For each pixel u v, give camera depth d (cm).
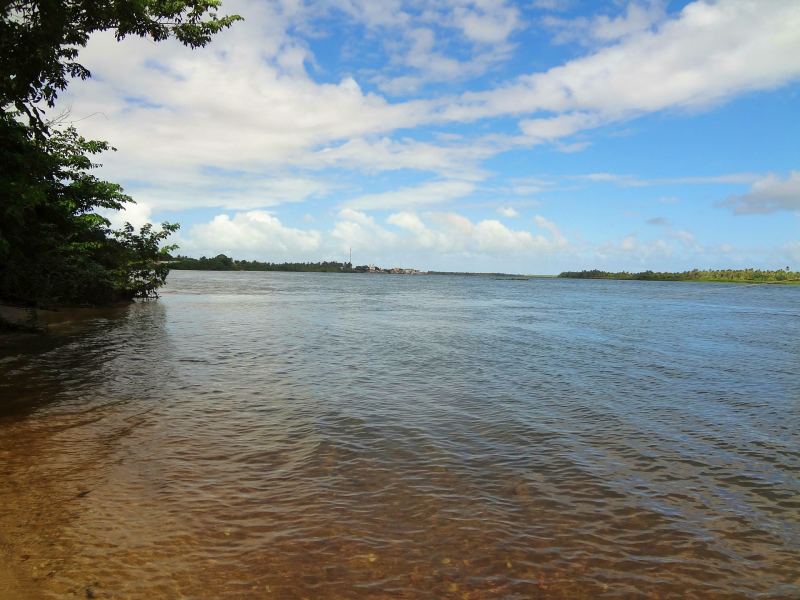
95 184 2409
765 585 407
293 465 620
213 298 4194
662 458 670
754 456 683
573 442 723
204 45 1293
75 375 1097
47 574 397
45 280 2414
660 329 2384
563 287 10556
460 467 623
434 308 3703
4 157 1343
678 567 427
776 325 2639
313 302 4062
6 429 732
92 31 1217
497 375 1200
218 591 381
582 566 424
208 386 1023
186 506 511
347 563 419
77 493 534
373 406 894
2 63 1124
